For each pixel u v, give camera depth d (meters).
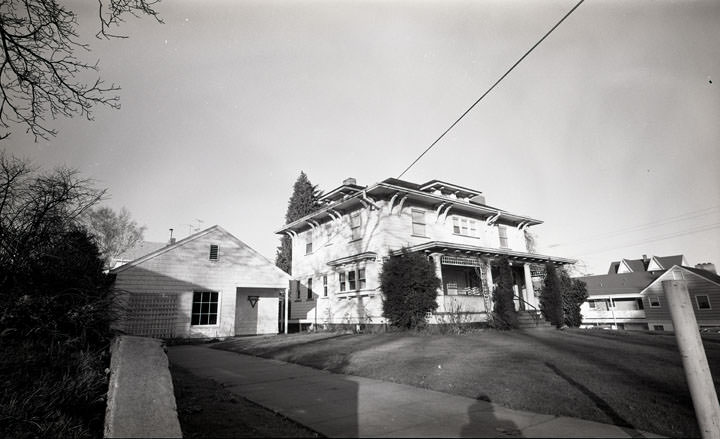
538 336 13.48
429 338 12.88
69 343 5.54
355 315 18.47
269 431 4.36
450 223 20.67
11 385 4.65
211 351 13.08
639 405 4.94
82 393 4.98
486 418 4.80
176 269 17.06
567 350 9.59
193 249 17.62
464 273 21.00
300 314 23.03
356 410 5.25
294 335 17.56
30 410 4.50
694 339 3.81
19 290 5.64
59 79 5.91
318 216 22.08
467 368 7.63
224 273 18.19
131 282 16.00
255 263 19.12
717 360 8.11
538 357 8.58
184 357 11.41
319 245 22.41
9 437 4.25
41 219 6.27
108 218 28.28
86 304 6.07
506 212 22.88
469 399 5.78
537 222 25.00
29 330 5.45
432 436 4.14
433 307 15.37
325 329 20.17
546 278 19.66
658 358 8.16
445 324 14.94
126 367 4.80
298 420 4.79
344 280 19.84
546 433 4.21
